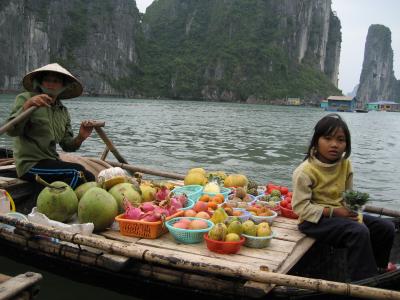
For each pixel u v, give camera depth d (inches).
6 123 176.9
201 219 146.9
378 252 155.3
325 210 145.7
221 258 132.0
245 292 118.4
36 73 189.0
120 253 129.6
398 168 464.4
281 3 5128.0
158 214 147.3
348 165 154.5
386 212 196.7
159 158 458.3
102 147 514.9
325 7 5846.5
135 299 141.2
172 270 129.3
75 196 164.9
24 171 189.9
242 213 157.9
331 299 114.4
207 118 1306.6
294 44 5246.1
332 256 159.9
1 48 3029.0
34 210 161.2
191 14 5324.8
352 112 3476.9
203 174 214.2
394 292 103.9
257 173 401.4
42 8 3747.5
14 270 159.8
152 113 1441.9
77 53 3937.0
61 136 202.8
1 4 3051.2
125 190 167.5
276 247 142.1
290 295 118.0
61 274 151.9
